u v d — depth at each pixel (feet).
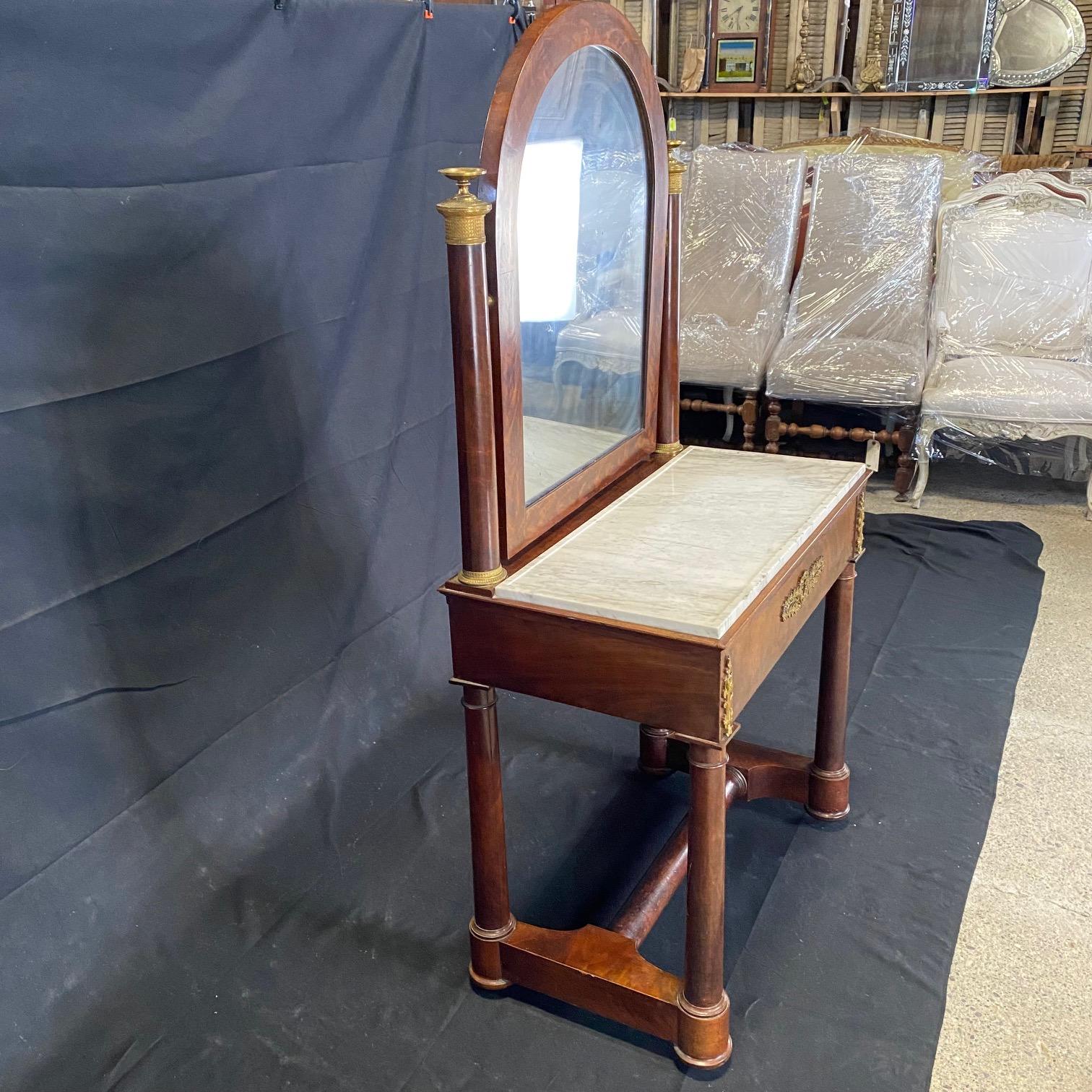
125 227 4.66
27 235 4.27
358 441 6.45
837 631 5.60
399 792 6.42
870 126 17.56
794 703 7.42
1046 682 7.68
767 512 4.68
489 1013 4.83
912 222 12.21
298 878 5.69
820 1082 4.42
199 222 5.01
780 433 11.91
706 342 12.15
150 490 5.05
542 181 3.89
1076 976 4.97
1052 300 11.66
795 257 13.25
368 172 6.06
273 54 5.22
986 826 6.06
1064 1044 4.59
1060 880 5.62
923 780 6.50
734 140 18.20
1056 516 11.07
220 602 5.60
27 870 4.70
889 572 9.63
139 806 5.25
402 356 6.71
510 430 4.00
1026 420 10.60
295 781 6.21
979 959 5.08
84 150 4.42
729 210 12.86
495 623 4.15
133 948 5.11
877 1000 4.84
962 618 8.68
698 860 4.14
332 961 5.14
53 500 4.60
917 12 16.24
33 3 4.09
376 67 5.93
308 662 6.32
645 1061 4.55
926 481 11.39
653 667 3.87
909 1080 4.42
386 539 6.87
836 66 17.16
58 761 4.80
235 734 5.82
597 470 4.88
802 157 12.67
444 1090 4.43
